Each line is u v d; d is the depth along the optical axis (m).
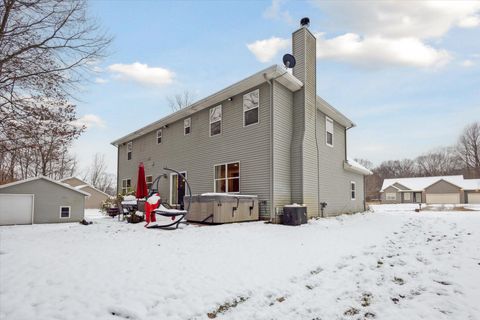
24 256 4.80
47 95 9.73
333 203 13.66
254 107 10.88
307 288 3.78
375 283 3.88
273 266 4.54
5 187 13.55
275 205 9.92
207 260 4.73
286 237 7.11
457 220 11.59
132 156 19.11
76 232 7.84
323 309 3.12
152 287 3.50
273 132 10.14
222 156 11.96
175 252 5.19
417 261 4.86
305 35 11.56
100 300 3.11
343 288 3.72
